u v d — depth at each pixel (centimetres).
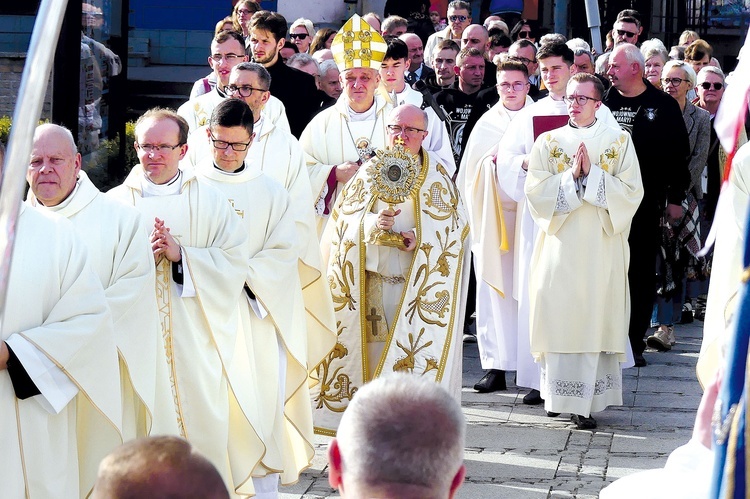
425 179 2052
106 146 3234
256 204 1823
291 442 1881
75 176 1527
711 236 960
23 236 1405
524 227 2355
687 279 3075
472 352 2869
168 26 5372
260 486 1770
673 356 2816
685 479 934
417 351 2011
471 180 2511
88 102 3109
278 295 1794
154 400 1535
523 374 2377
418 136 2048
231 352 1669
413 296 2016
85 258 1434
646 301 2650
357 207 2067
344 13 5012
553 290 2194
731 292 1523
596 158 2223
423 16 4166
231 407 1695
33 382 1361
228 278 1661
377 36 2352
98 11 3144
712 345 1529
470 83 2875
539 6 5703
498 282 2428
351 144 2366
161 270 1634
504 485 1880
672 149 2612
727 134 908
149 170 1692
